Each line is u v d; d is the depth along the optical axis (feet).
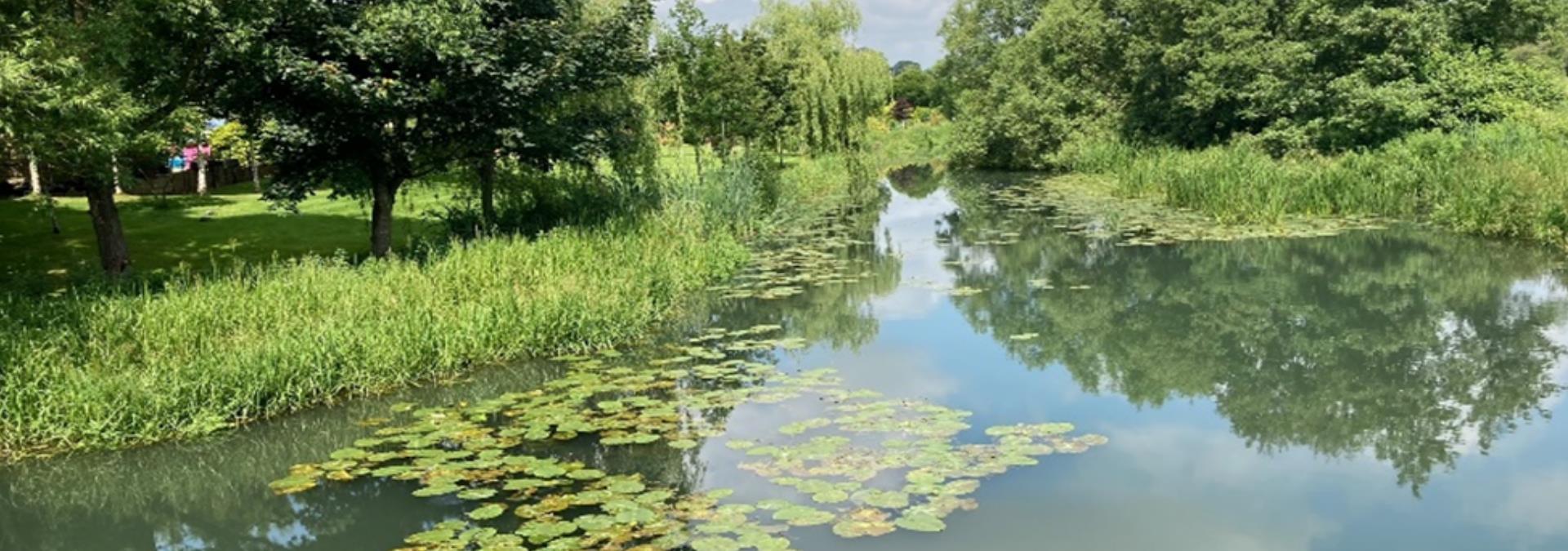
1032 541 16.24
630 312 32.63
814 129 101.65
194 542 18.04
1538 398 24.53
